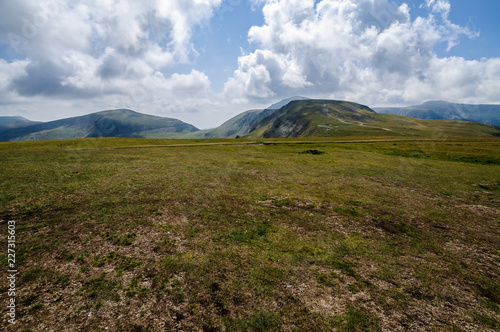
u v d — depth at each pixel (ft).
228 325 23.13
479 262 37.88
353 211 59.36
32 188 62.69
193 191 69.87
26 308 23.53
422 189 84.74
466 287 31.32
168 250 36.58
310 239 43.42
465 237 47.06
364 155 178.19
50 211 48.62
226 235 42.93
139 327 22.29
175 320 23.39
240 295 27.45
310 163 137.08
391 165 134.10
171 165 113.80
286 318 24.45
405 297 28.76
